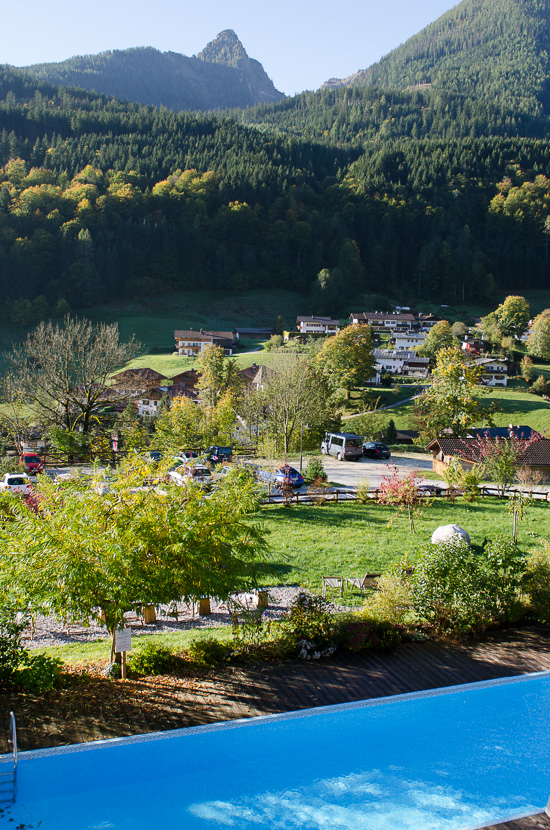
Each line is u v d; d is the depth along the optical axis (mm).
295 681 13773
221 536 14250
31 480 35281
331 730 11547
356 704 12422
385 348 155000
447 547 17562
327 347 99750
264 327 181500
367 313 184250
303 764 10836
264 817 9492
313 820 9445
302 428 53062
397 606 16688
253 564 15938
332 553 25734
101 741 10867
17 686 13281
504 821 9398
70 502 13414
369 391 104688
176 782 10023
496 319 162125
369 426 75438
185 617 20719
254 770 10484
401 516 32344
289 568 23906
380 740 11219
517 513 30188
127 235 197125
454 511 33812
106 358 47656
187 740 11023
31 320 153375
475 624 16422
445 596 16641
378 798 9781
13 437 54062
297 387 53406
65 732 11383
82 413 49719
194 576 13594
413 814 9523
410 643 16031
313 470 42250
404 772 10375
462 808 9742
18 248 163500
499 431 54844
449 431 57719
